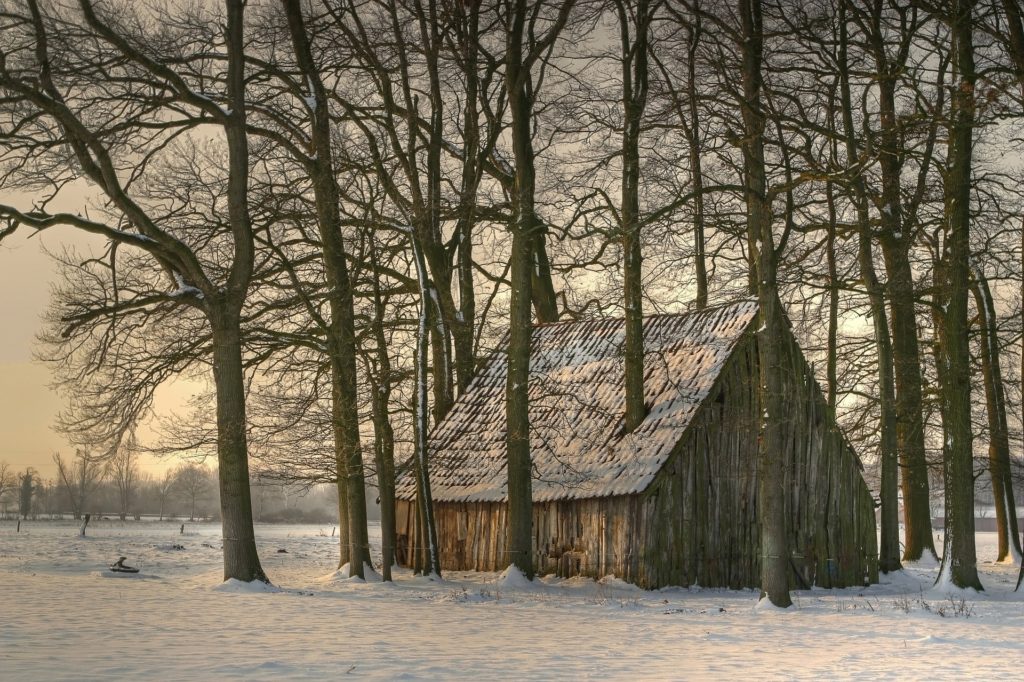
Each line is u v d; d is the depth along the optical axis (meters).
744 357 33.81
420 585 31.39
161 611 22.36
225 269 32.69
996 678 14.86
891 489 37.84
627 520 31.66
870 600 29.20
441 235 39.28
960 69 30.25
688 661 16.56
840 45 35.41
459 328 37.03
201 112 31.42
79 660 15.04
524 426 31.75
